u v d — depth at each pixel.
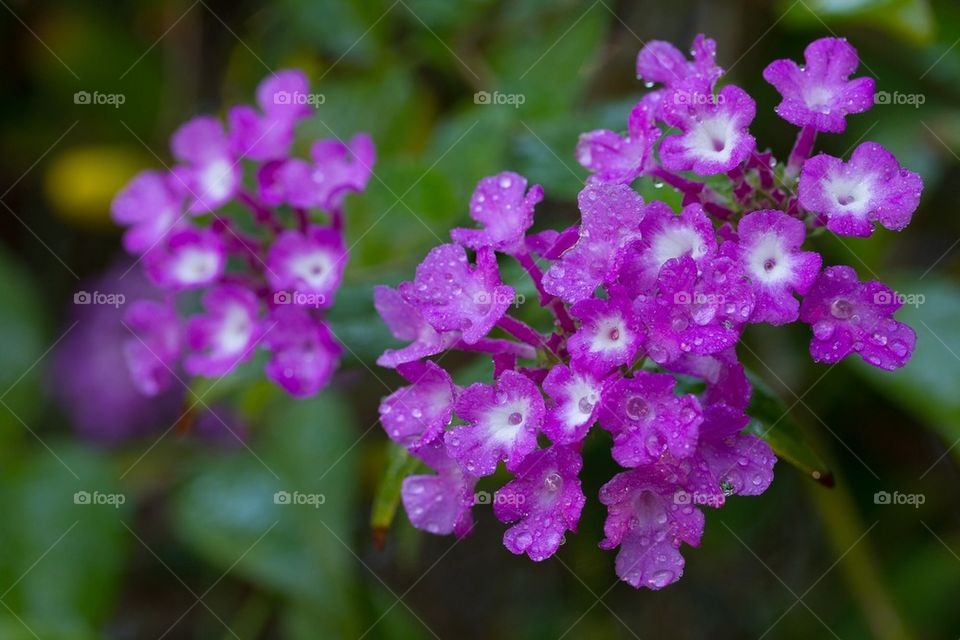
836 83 0.19
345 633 0.26
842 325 0.19
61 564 0.28
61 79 0.35
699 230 0.18
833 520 0.25
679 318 0.18
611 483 0.18
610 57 0.27
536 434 0.18
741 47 0.26
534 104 0.25
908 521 0.26
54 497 0.28
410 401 0.20
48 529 0.28
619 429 0.18
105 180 0.35
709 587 0.27
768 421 0.20
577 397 0.18
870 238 0.25
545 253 0.19
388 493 0.21
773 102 0.26
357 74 0.28
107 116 0.35
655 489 0.18
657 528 0.18
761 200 0.20
